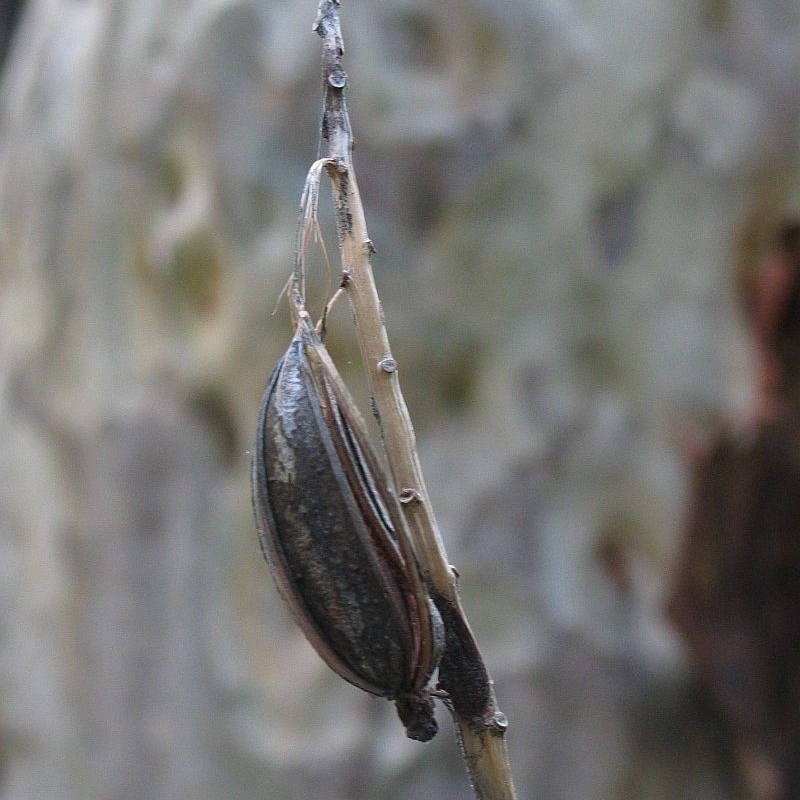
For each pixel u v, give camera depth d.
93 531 0.89
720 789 0.83
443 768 0.81
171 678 0.86
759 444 0.82
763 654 0.83
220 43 0.84
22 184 0.96
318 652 0.32
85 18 0.97
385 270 0.81
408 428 0.32
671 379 0.83
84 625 0.89
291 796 0.82
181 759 0.85
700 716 0.83
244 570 0.85
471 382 0.83
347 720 0.82
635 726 0.82
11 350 0.97
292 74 0.82
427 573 0.32
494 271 0.82
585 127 0.82
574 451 0.83
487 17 0.81
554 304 0.83
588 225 0.83
